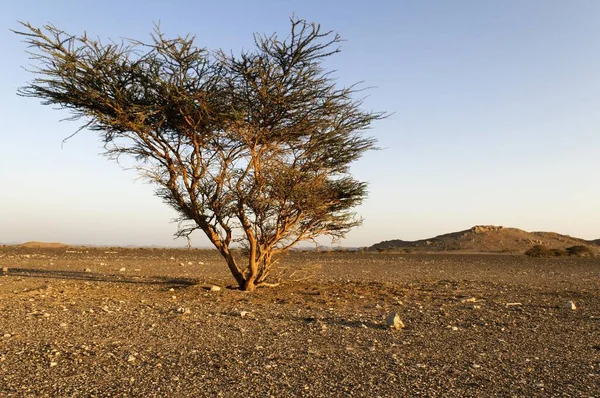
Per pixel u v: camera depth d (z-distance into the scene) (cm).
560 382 748
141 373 771
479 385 728
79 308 1459
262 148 1802
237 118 1584
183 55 1545
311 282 2386
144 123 1686
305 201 1798
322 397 670
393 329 1191
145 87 1589
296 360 863
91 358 859
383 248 8850
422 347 990
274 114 1697
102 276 2567
